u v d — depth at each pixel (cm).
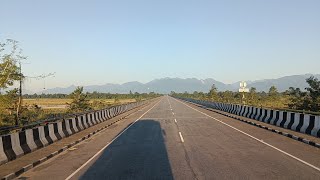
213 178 927
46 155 1348
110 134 2178
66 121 2044
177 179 925
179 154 1334
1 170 1077
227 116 3622
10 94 2333
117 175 998
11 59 2138
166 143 1658
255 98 6519
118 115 4078
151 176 970
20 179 1009
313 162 1141
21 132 1387
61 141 1775
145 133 2127
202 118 3344
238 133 2044
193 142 1672
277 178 919
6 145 1238
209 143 1628
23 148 1375
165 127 2480
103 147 1609
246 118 3150
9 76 2192
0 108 2241
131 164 1159
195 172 1005
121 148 1548
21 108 2516
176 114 4009
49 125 1734
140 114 4153
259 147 1489
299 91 3850
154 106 6556
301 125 1972
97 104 5994
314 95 3672
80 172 1066
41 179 994
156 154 1349
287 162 1145
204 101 6494
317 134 1731
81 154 1429
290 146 1515
